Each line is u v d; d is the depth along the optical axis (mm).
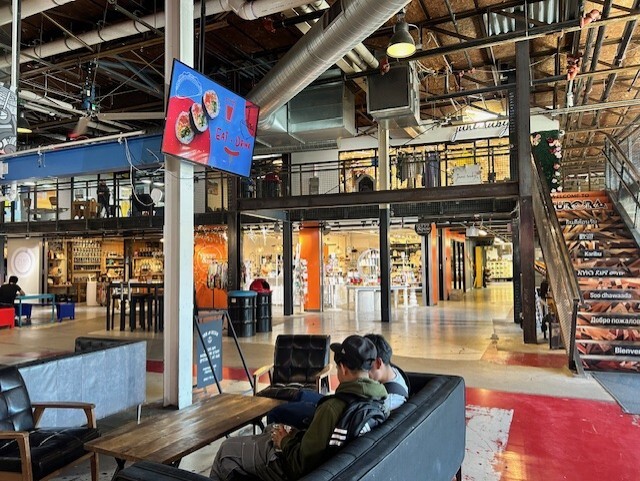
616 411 4426
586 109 9773
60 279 18500
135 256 19562
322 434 1810
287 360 4387
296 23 7262
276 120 9172
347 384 1954
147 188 13875
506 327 10133
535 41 9039
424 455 2018
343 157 13875
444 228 17344
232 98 4980
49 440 2639
